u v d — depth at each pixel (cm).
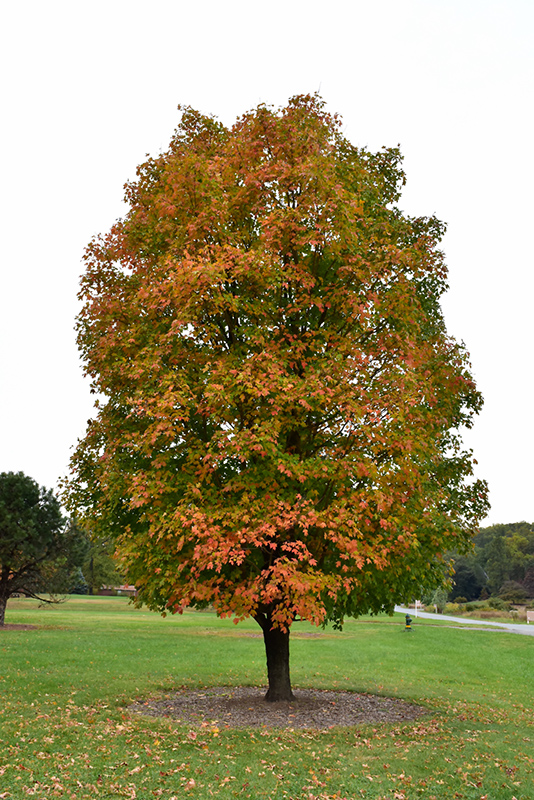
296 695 1374
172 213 1115
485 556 12406
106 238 1265
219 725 1038
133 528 1133
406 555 1055
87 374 1186
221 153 1270
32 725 940
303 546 909
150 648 2311
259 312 1071
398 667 2077
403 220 1334
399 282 1113
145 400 976
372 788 714
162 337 1009
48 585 3359
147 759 786
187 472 1027
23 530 3156
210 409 980
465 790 715
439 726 1087
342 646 2623
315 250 1154
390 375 1038
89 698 1247
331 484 1069
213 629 3434
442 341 1202
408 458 1002
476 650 2572
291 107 1249
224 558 855
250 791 690
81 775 710
